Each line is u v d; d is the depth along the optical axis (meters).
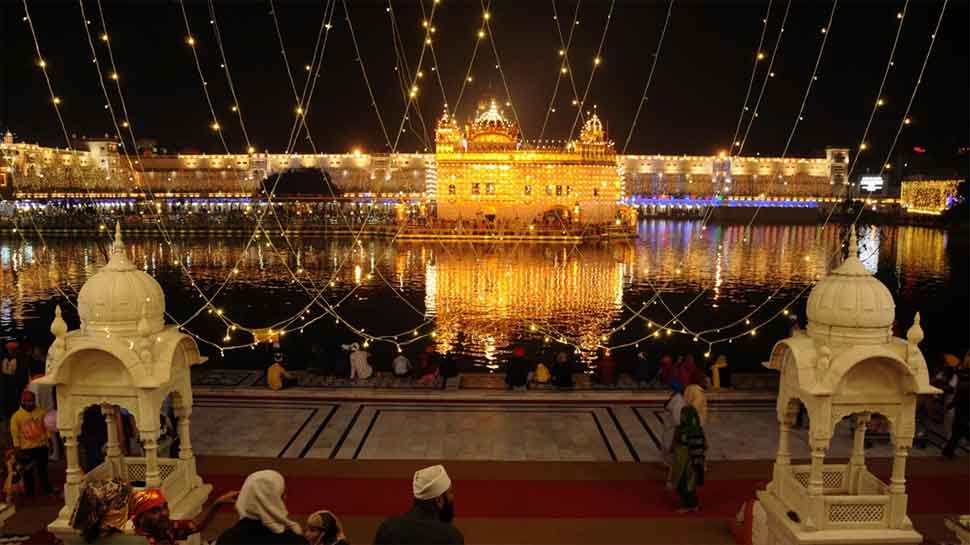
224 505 8.39
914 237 66.50
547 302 32.44
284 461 9.86
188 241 63.12
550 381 14.05
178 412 7.05
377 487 9.00
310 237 68.44
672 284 38.44
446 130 66.25
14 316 28.53
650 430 11.22
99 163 86.56
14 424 8.55
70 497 6.49
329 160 95.38
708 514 8.26
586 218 66.12
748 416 11.97
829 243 61.75
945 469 9.68
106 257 48.81
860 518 6.30
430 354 14.45
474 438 10.84
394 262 49.75
